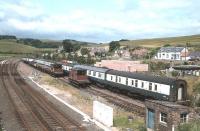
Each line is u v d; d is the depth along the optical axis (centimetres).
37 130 2712
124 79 4788
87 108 3769
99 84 5788
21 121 3034
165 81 3844
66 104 4016
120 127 2875
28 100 4284
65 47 17250
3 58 16438
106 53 14162
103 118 3005
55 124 2927
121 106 3881
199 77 4850
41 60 9744
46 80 6819
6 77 7288
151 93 4112
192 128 2284
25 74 8200
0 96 4584
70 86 5878
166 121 2497
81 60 10675
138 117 3253
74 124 2939
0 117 3209
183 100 3772
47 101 4228
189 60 9919
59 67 7525
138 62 8012
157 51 12388
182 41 17938
